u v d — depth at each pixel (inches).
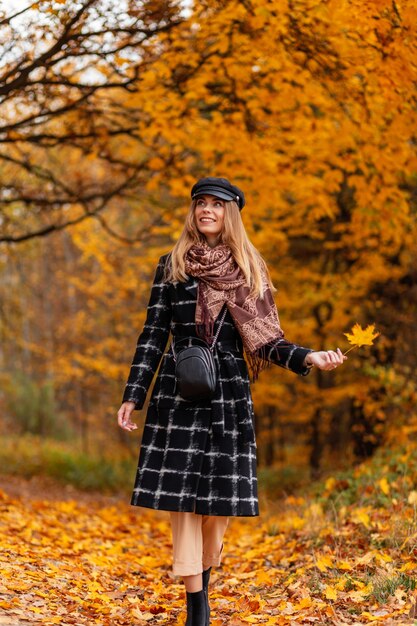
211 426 127.6
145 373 132.6
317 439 536.1
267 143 299.9
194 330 130.7
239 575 192.2
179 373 125.0
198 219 135.2
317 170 307.3
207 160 317.7
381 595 146.9
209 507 124.6
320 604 144.3
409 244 369.4
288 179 309.3
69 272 898.1
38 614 131.4
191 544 128.0
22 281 986.1
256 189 319.3
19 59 260.8
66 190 367.9
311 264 483.8
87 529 280.5
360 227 354.9
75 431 995.3
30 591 148.3
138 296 681.6
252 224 379.9
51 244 963.3
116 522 319.3
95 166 526.3
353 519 213.0
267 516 309.7
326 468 492.1
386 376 392.8
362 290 438.9
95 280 732.0
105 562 202.1
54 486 543.5
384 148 274.2
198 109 294.8
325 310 510.0
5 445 696.4
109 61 270.7
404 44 209.2
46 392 914.7
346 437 615.5
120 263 557.6
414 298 441.7
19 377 942.4
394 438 393.4
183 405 128.2
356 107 262.8
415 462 269.1
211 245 136.9
